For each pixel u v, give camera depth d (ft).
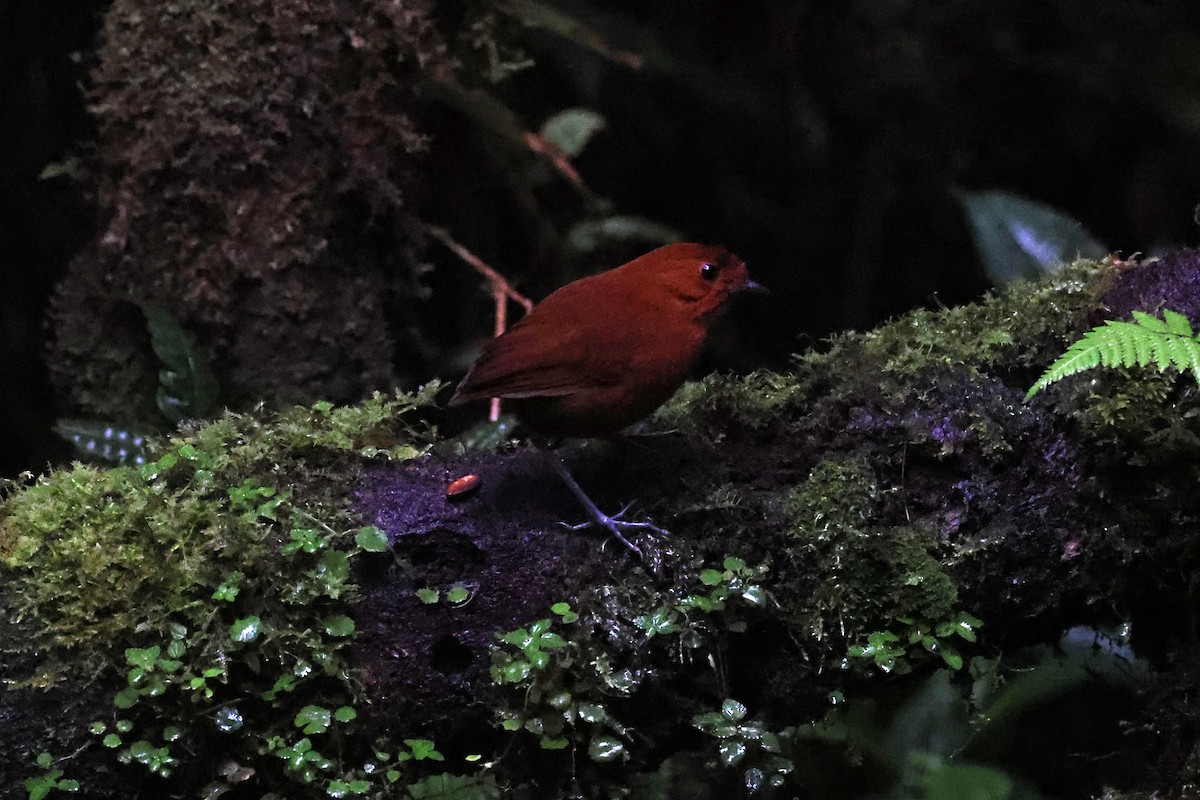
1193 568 17.66
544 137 30.32
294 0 26.14
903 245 37.24
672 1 36.09
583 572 16.92
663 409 19.11
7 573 16.16
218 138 26.08
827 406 17.93
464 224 31.68
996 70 35.86
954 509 17.34
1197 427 16.71
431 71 27.86
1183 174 35.70
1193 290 17.63
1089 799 22.04
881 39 35.58
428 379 30.50
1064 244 25.43
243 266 26.37
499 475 17.74
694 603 16.69
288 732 16.42
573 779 17.13
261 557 16.30
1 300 34.37
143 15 26.00
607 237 31.14
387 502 17.26
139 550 16.24
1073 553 17.34
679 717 17.30
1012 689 22.50
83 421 25.68
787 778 22.09
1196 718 18.20
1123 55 34.91
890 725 22.52
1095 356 15.70
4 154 33.27
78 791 16.03
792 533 17.19
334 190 27.07
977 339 18.34
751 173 37.19
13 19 32.09
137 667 15.58
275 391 26.73
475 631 16.76
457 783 19.39
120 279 26.84
